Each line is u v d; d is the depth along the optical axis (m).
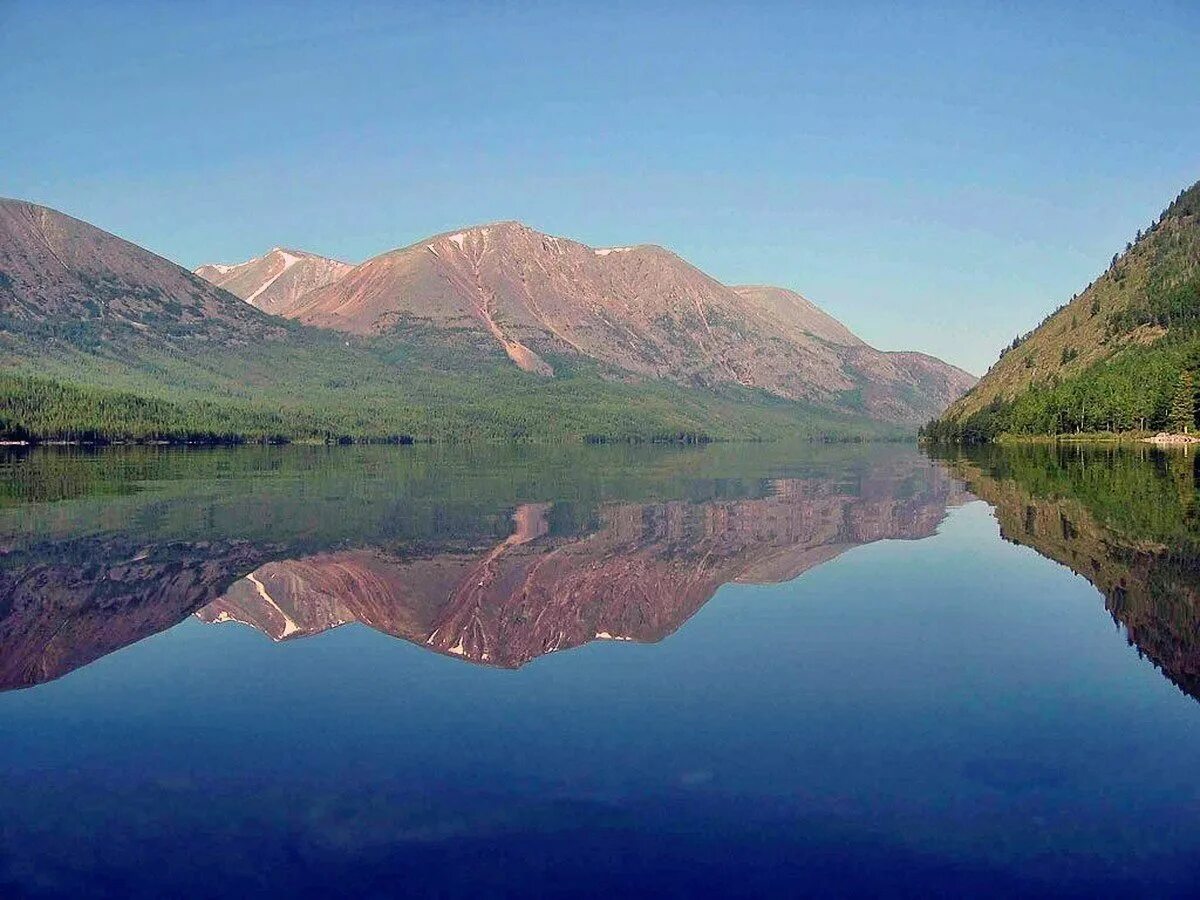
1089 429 184.38
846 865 14.02
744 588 37.56
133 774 17.78
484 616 32.84
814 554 46.75
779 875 13.76
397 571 42.75
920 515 63.72
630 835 15.00
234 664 25.98
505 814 15.83
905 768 17.59
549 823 15.45
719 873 13.84
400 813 15.91
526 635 29.66
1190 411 165.12
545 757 18.34
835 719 20.48
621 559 46.31
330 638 29.39
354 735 19.78
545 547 50.38
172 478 103.19
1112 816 15.58
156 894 13.46
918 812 15.73
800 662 25.44
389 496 81.88
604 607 34.19
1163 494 70.62
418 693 22.88
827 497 80.50
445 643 28.58
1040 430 193.88
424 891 13.46
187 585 38.47
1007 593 35.16
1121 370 193.38
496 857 14.38
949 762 17.86
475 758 18.34
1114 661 25.27
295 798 16.59
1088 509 62.06
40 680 24.50
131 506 70.00
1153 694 22.16
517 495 83.81
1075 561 41.97
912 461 154.00
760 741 19.16
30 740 19.77
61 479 100.44
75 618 32.31
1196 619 30.33
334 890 13.48
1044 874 13.74
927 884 13.51
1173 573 38.38
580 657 26.34
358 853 14.51
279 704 22.09
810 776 17.25
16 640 29.00
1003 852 14.40
